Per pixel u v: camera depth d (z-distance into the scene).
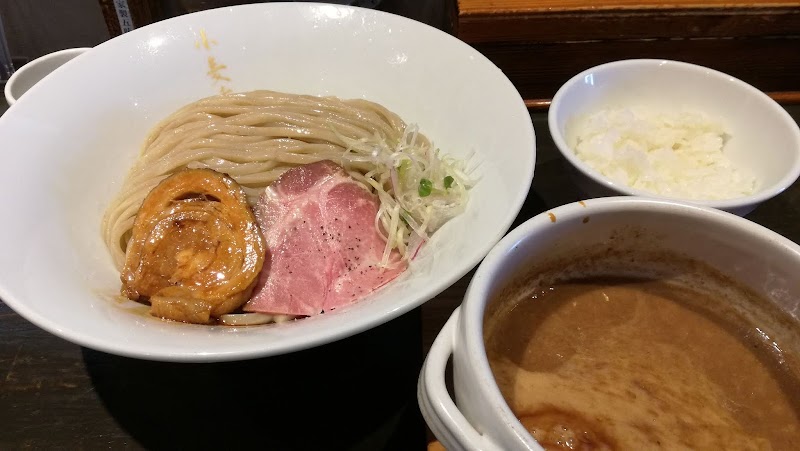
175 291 0.22
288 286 0.23
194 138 0.28
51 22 0.47
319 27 0.31
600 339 0.18
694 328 0.18
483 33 0.32
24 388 0.21
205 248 0.23
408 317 0.23
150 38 0.29
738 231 0.16
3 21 0.46
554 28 0.32
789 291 0.17
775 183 0.25
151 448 0.19
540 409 0.16
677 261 0.18
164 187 0.24
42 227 0.22
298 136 0.28
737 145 0.28
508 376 0.16
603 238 0.18
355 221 0.25
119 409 0.20
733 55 0.34
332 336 0.17
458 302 0.24
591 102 0.30
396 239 0.25
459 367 0.14
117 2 0.38
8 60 0.40
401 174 0.27
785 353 0.17
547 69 0.34
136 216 0.24
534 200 0.28
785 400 0.16
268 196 0.26
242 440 0.19
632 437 0.15
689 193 0.26
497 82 0.26
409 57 0.30
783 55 0.34
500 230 0.20
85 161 0.26
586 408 0.16
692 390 0.16
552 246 0.17
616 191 0.23
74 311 0.19
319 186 0.26
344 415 0.20
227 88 0.31
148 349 0.16
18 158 0.23
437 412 0.13
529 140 0.23
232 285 0.22
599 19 0.32
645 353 0.17
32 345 0.22
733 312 0.18
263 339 0.17
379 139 0.28
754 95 0.28
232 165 0.27
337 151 0.28
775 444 0.15
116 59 0.28
